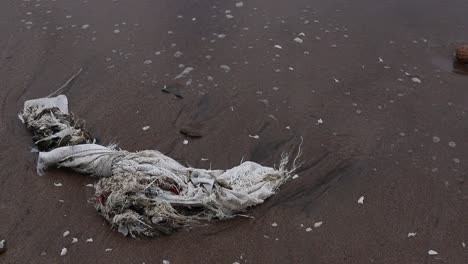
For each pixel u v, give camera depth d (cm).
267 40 302
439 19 321
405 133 256
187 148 248
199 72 282
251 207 229
